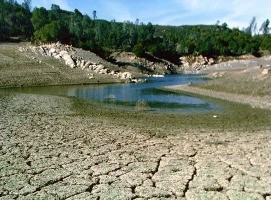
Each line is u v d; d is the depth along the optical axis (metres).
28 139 15.87
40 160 12.68
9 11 142.88
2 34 118.94
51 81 58.38
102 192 10.02
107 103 33.47
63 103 32.22
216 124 22.66
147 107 30.88
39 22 122.38
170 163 12.70
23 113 24.61
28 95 38.28
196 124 22.56
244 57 156.38
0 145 14.60
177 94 42.50
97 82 62.47
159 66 116.56
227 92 42.53
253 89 40.16
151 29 184.12
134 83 63.84
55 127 19.34
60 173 11.41
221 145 15.71
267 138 17.64
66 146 14.80
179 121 23.70
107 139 16.56
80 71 68.25
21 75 58.28
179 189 10.27
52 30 100.94
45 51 75.81
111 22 188.50
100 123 21.78
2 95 37.34
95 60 81.50
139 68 100.94
